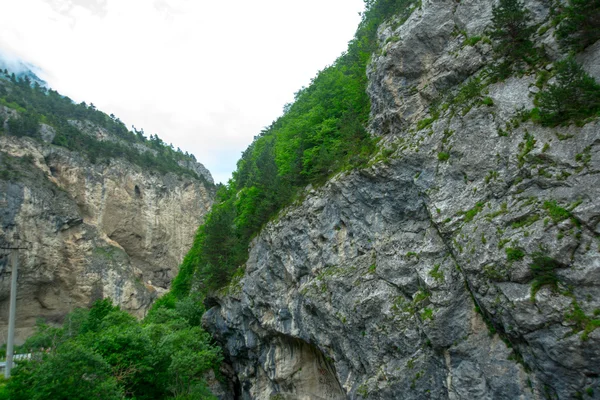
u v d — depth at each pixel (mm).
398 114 22953
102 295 87500
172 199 116688
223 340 39375
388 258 20203
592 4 14758
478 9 21031
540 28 17703
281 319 28688
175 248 113312
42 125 98875
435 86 21609
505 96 17438
